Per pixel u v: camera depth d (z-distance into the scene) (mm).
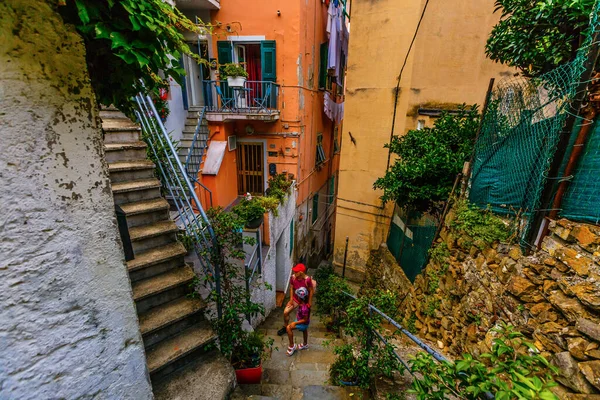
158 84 1668
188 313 2604
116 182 3258
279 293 7633
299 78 8266
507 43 3129
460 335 3133
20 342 969
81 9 987
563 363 1807
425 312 4055
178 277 2783
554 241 2154
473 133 4672
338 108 13477
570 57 2598
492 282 2748
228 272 3129
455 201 4016
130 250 2615
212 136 7758
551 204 2252
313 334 5305
